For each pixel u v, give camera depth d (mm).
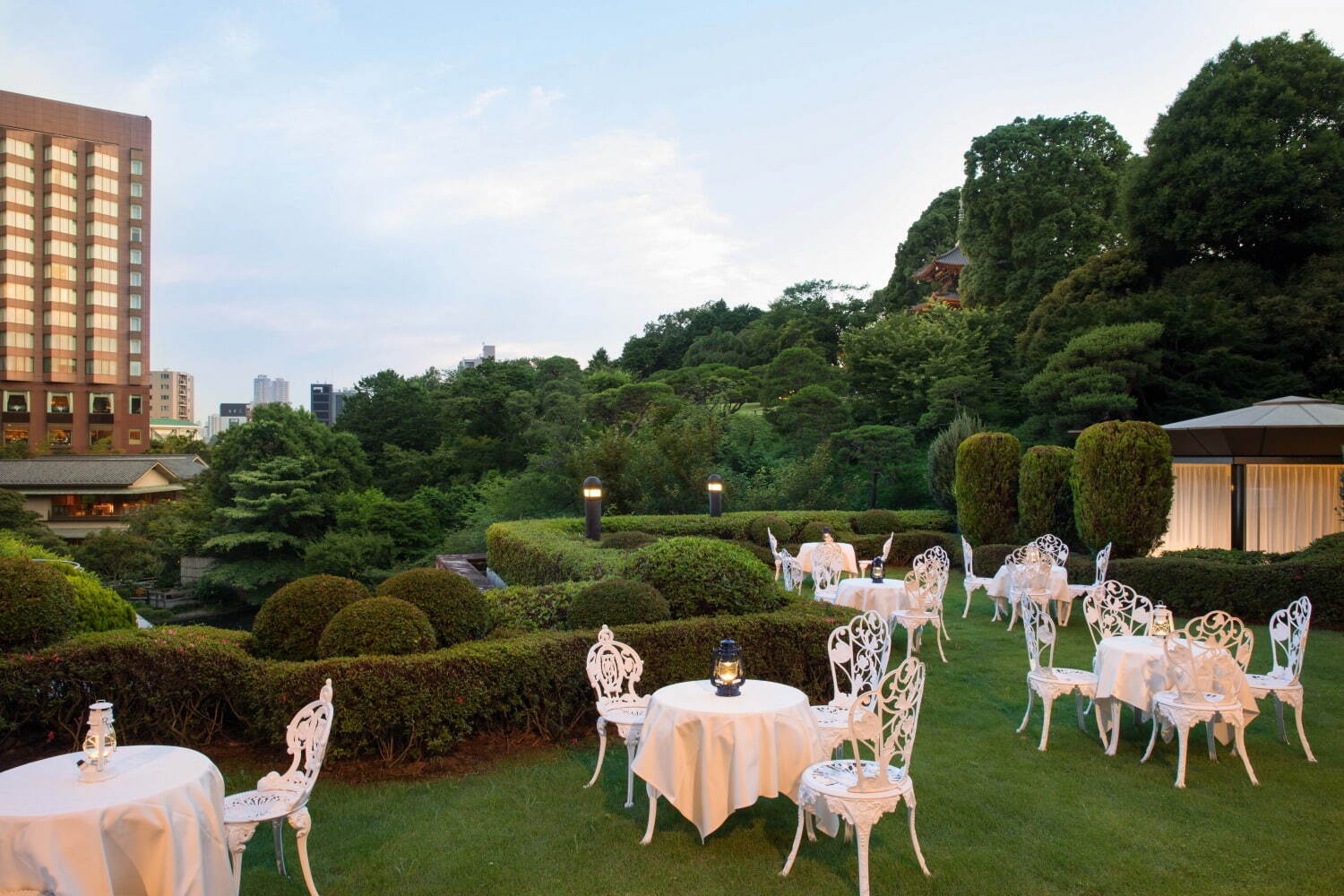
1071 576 9961
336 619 4898
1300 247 17047
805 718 3682
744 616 5785
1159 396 16828
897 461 18375
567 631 5434
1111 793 4246
